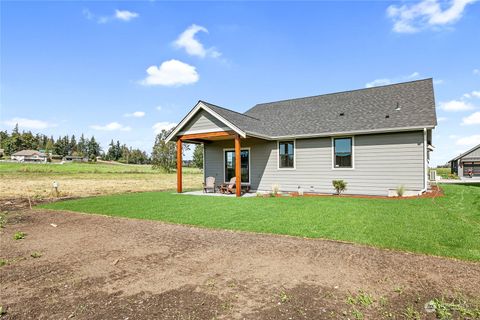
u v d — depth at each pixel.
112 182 28.88
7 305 3.34
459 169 40.12
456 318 2.85
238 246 5.59
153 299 3.42
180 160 16.05
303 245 5.52
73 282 4.00
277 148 15.66
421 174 11.88
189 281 3.95
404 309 3.05
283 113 17.72
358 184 13.27
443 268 4.19
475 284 3.63
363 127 12.86
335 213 8.37
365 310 3.04
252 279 3.96
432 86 14.31
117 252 5.43
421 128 11.43
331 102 16.88
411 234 5.93
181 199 12.86
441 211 8.29
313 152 14.53
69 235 6.90
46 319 2.99
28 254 5.40
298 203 10.62
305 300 3.29
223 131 14.25
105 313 3.09
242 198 12.84
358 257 4.75
